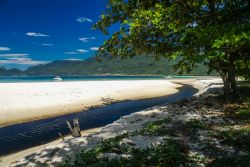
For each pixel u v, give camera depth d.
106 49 18.11
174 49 13.73
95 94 51.12
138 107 39.03
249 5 9.34
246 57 9.34
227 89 22.56
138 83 90.00
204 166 9.77
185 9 12.77
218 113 18.98
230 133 12.98
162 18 11.89
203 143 12.24
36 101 41.06
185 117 18.31
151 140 13.02
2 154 19.02
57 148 13.77
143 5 16.08
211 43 7.14
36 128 26.53
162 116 19.86
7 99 42.44
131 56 19.16
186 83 103.06
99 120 30.08
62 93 51.81
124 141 13.08
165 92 61.53
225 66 15.38
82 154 11.87
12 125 27.67
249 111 17.20
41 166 11.71
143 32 15.03
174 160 10.12
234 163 9.11
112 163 10.16
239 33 6.90
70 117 31.66
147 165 9.98
